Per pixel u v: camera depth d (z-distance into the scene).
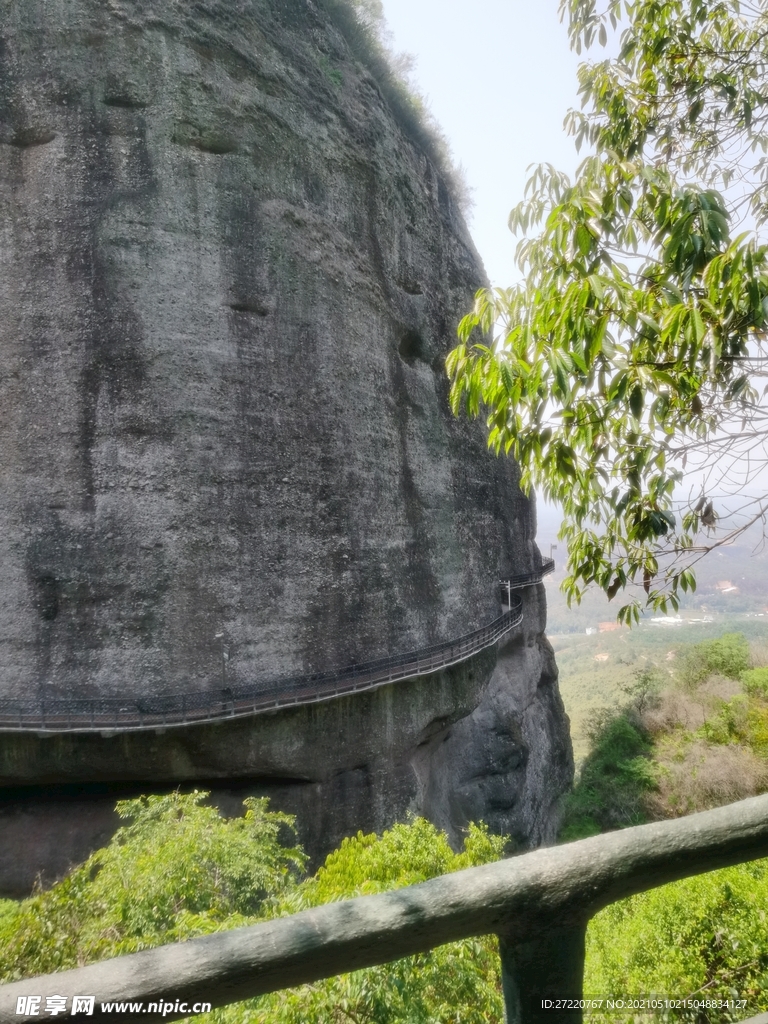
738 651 38.22
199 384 13.66
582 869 1.32
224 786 14.44
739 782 26.59
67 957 7.76
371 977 5.09
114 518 12.95
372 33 21.81
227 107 14.28
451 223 23.30
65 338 12.91
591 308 4.12
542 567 30.97
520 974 1.34
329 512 15.47
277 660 14.28
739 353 4.25
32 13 13.09
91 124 13.19
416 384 19.55
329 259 16.03
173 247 13.55
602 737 35.03
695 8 6.50
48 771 12.69
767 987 6.58
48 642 12.53
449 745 22.72
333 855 11.92
